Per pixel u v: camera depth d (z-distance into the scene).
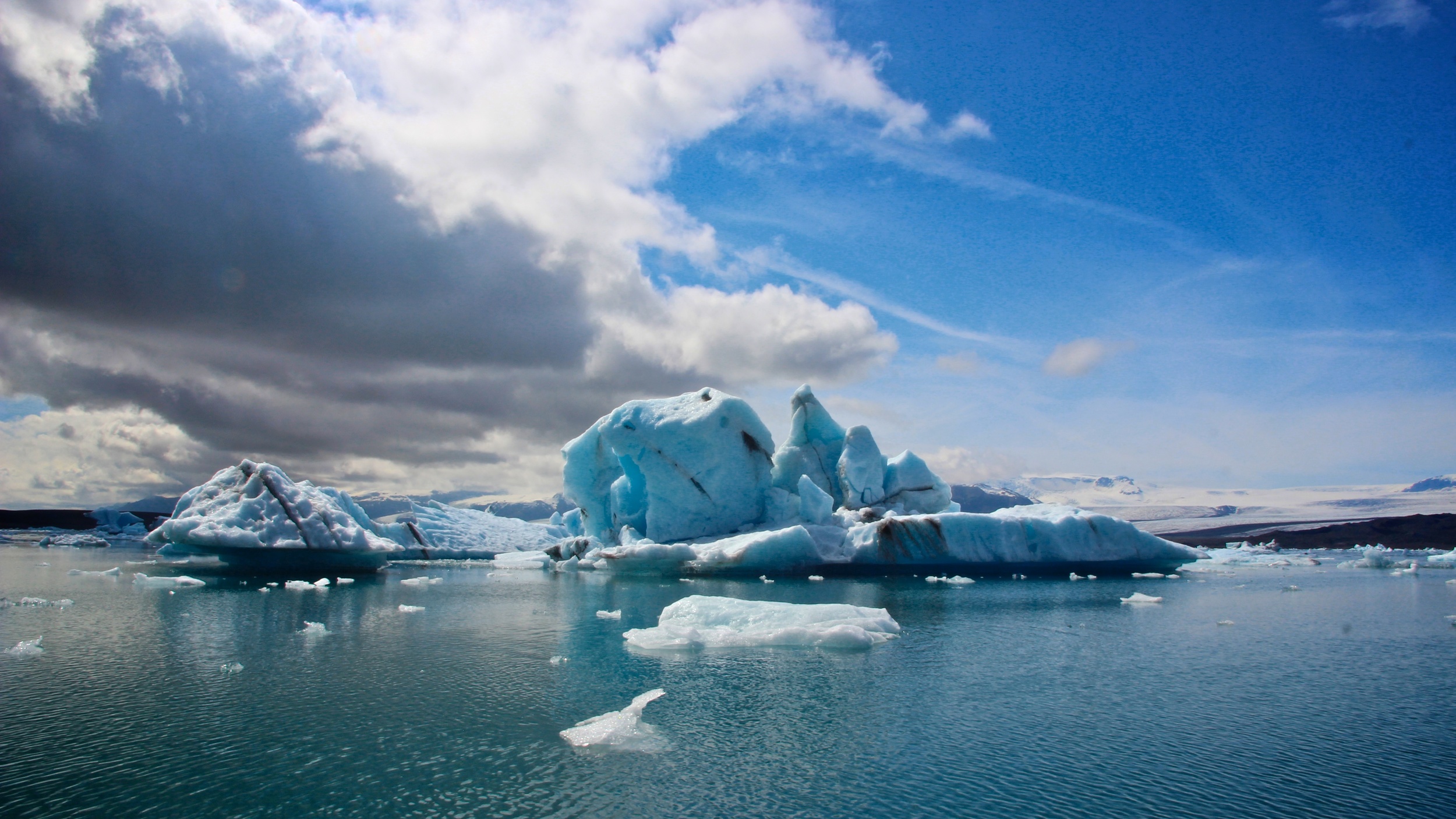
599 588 20.58
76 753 6.66
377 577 23.81
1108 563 26.69
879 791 5.96
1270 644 12.02
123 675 9.46
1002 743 7.10
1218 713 8.12
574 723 7.57
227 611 14.95
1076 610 15.95
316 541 23.17
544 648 11.34
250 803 5.64
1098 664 10.39
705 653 10.98
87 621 13.56
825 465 32.47
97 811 5.49
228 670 9.75
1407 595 19.66
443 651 11.05
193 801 5.68
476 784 6.02
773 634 11.76
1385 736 7.37
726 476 27.83
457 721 7.60
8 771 6.23
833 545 25.53
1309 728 7.62
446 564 31.33
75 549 43.62
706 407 27.84
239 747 6.81
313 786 5.96
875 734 7.34
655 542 27.11
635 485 30.38
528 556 31.88
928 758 6.69
